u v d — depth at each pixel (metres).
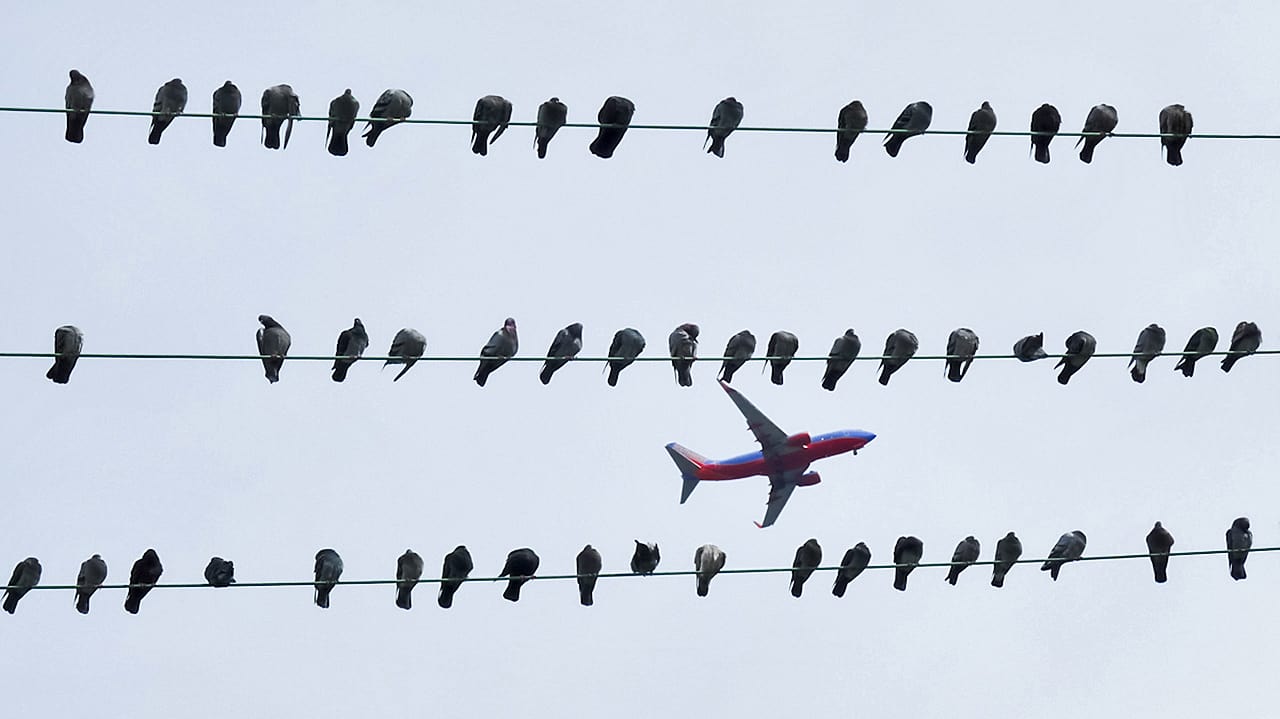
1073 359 29.56
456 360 27.78
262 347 26.98
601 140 27.66
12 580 26.02
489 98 27.09
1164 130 28.92
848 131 28.61
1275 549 29.44
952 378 29.67
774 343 29.28
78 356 25.61
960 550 29.36
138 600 26.72
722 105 28.20
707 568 28.22
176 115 26.52
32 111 24.69
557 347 28.53
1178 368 29.83
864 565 28.83
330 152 27.06
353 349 27.66
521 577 27.64
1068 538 29.56
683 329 29.22
